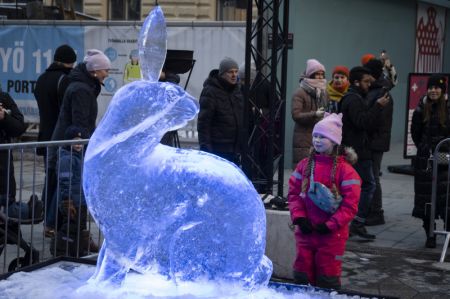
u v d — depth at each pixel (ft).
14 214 18.42
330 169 15.31
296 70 44.50
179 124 10.70
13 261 18.49
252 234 10.68
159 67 10.80
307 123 26.99
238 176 10.82
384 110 25.98
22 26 43.45
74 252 19.39
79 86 21.39
